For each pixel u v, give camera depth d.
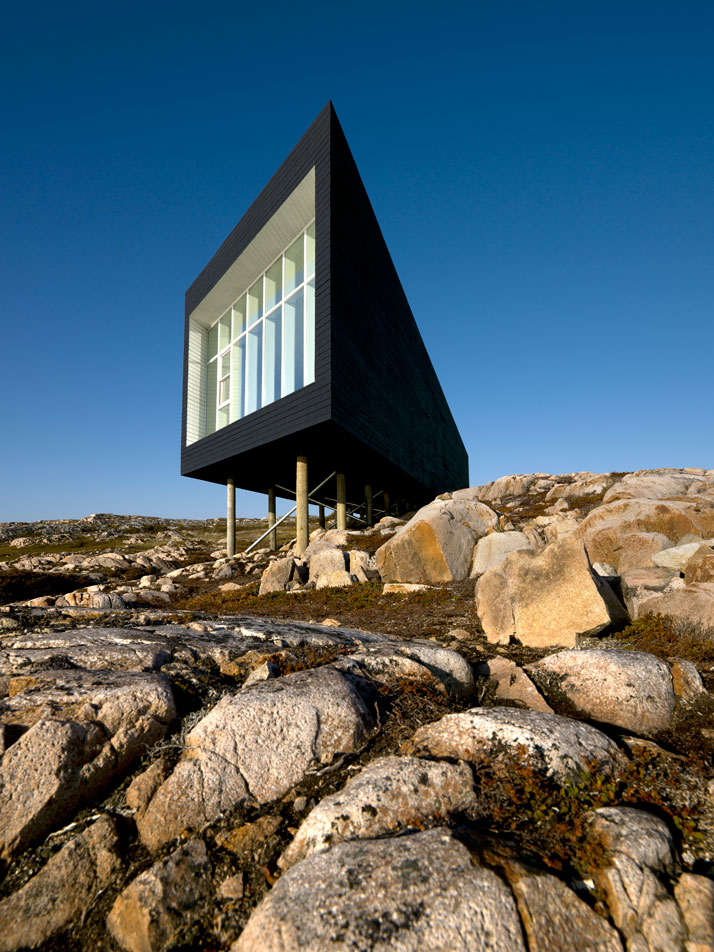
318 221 18.12
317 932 2.25
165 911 2.81
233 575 19.97
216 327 27.20
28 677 4.43
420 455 29.67
